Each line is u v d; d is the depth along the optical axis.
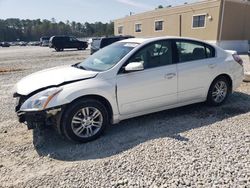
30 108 3.62
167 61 4.58
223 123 4.45
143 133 4.18
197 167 3.05
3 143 3.99
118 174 3.00
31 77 4.38
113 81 4.04
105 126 4.09
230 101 5.78
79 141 3.88
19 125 4.72
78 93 3.75
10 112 5.52
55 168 3.23
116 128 4.44
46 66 14.23
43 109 3.58
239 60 5.62
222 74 5.28
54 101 3.62
